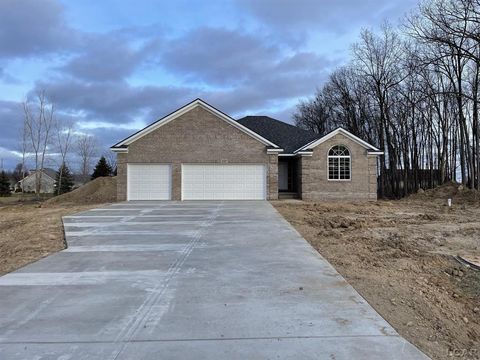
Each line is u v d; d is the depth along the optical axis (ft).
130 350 13.43
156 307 17.75
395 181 142.82
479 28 84.69
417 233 41.78
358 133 162.30
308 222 48.03
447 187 99.81
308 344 13.88
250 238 35.65
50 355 13.07
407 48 251.19
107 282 21.88
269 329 15.17
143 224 45.37
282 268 24.72
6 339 14.37
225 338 14.37
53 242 35.83
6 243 36.96
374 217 56.08
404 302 19.35
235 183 86.12
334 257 28.48
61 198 112.78
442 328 17.04
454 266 28.32
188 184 85.92
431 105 129.59
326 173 88.89
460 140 116.06
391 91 138.21
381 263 27.27
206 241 34.32
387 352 13.30
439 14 94.58
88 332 14.97
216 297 19.12
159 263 26.35
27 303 18.39
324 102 186.91
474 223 50.08
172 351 13.34
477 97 104.94
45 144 167.53
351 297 19.11
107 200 99.86
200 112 85.87
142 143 85.61
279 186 100.42
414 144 138.62
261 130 106.32
